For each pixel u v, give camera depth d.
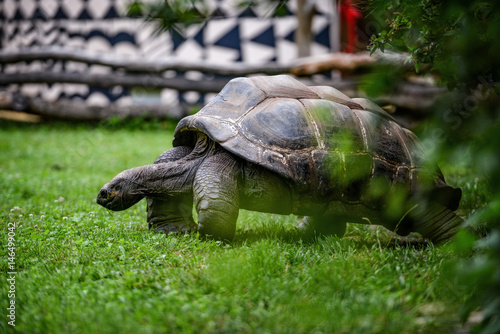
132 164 10.01
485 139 1.82
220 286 3.55
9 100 15.42
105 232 4.99
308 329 2.94
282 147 4.64
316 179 4.64
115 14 16.11
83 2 16.45
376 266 3.95
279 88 5.09
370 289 3.48
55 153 11.22
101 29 16.33
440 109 1.93
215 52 15.62
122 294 3.40
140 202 6.80
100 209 6.20
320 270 3.72
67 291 3.54
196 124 4.82
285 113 4.76
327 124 4.79
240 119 4.80
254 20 15.36
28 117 16.81
